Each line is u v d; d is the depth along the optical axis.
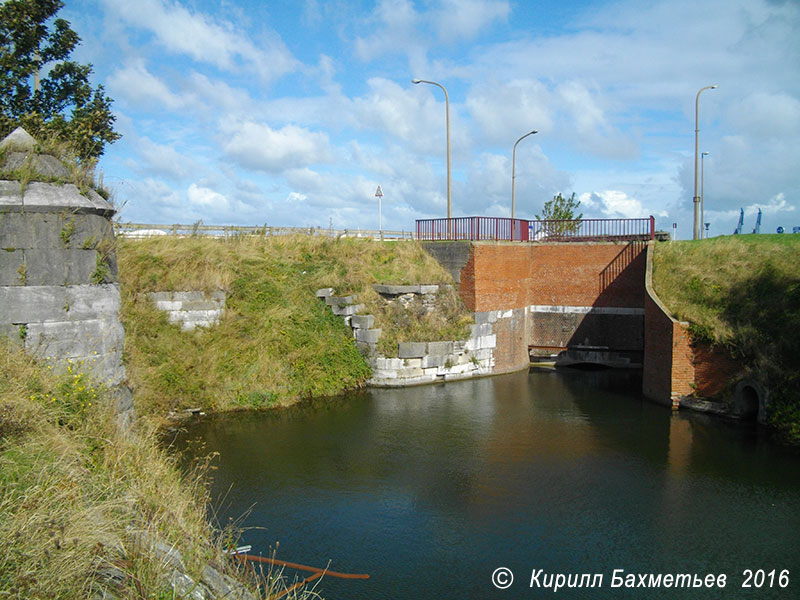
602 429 15.33
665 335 17.55
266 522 10.07
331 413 16.84
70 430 7.36
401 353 19.88
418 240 23.30
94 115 19.84
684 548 9.30
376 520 10.20
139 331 16.88
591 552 9.17
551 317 24.25
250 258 20.53
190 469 12.20
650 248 21.66
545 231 25.38
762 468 12.54
